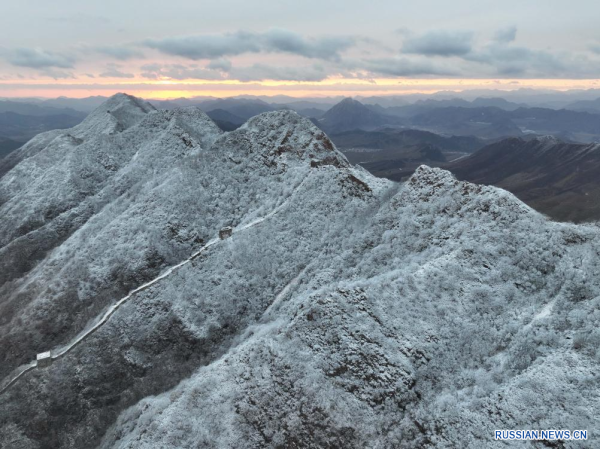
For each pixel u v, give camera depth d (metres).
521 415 22.42
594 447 19.73
